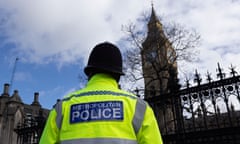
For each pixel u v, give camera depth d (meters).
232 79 6.57
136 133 1.56
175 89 7.49
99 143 1.46
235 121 6.68
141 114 1.62
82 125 1.55
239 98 6.30
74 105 1.67
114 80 1.84
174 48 14.52
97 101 1.65
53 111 1.73
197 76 7.25
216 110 6.58
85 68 1.88
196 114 7.39
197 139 6.53
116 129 1.52
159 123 7.96
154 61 13.59
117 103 1.63
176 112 7.20
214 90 6.77
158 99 7.77
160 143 1.55
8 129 33.03
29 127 10.03
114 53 1.87
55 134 1.62
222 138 6.17
